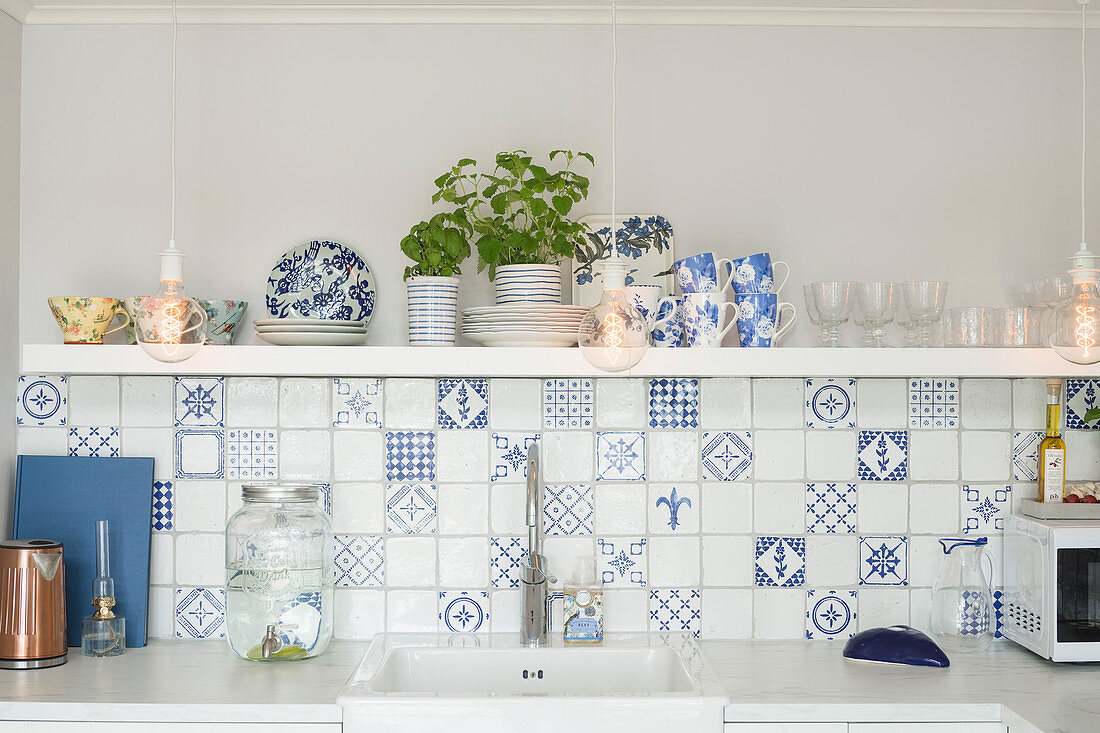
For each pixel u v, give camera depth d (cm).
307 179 232
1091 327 176
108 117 231
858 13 231
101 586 212
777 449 229
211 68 232
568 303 229
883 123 233
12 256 227
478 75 233
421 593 228
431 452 228
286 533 209
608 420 229
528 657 213
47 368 201
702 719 179
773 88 233
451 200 216
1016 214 233
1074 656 201
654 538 229
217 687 188
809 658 212
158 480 228
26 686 188
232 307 221
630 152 232
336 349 201
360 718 178
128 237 231
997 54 234
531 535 216
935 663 203
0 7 220
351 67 232
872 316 208
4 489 222
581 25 233
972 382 229
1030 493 229
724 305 206
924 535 229
